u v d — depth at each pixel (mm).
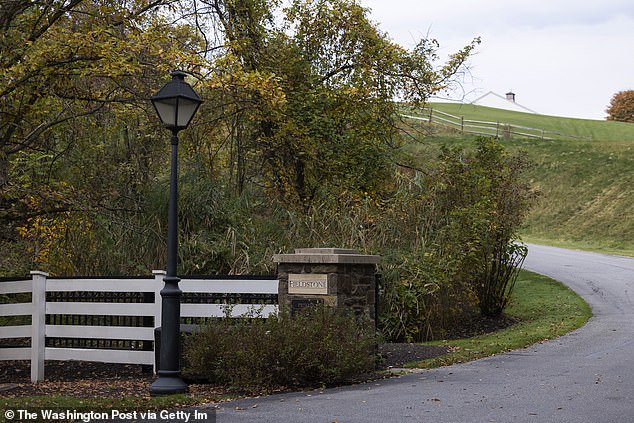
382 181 22219
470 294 17906
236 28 19797
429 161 23312
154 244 16750
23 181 17078
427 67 22766
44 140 17797
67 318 12992
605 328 16125
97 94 16828
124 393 10406
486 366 11859
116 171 18750
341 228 17516
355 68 22016
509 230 18781
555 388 9531
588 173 48938
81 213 16375
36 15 15297
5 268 18906
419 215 18344
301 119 20938
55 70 14633
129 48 14633
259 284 12469
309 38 22500
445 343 15141
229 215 17438
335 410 8469
